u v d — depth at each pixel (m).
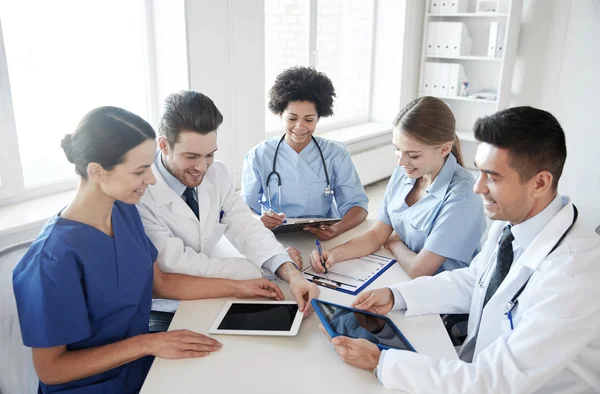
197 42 2.94
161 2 2.90
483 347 1.22
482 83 4.64
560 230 1.08
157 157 1.55
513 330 1.07
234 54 3.17
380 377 1.04
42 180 2.73
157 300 1.58
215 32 3.02
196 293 1.39
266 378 1.05
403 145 1.58
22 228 2.29
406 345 1.15
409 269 1.58
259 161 2.11
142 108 3.13
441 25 4.51
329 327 1.17
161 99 3.11
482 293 1.30
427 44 4.67
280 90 1.98
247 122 3.38
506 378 0.98
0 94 2.41
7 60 2.47
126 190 1.12
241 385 1.02
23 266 1.08
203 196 1.59
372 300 1.32
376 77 4.94
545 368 0.97
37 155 2.69
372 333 1.19
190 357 1.12
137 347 1.13
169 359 1.11
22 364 1.19
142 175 1.12
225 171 1.74
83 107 2.85
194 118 1.35
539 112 1.07
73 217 1.15
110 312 1.22
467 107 4.88
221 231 1.69
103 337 1.23
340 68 4.61
